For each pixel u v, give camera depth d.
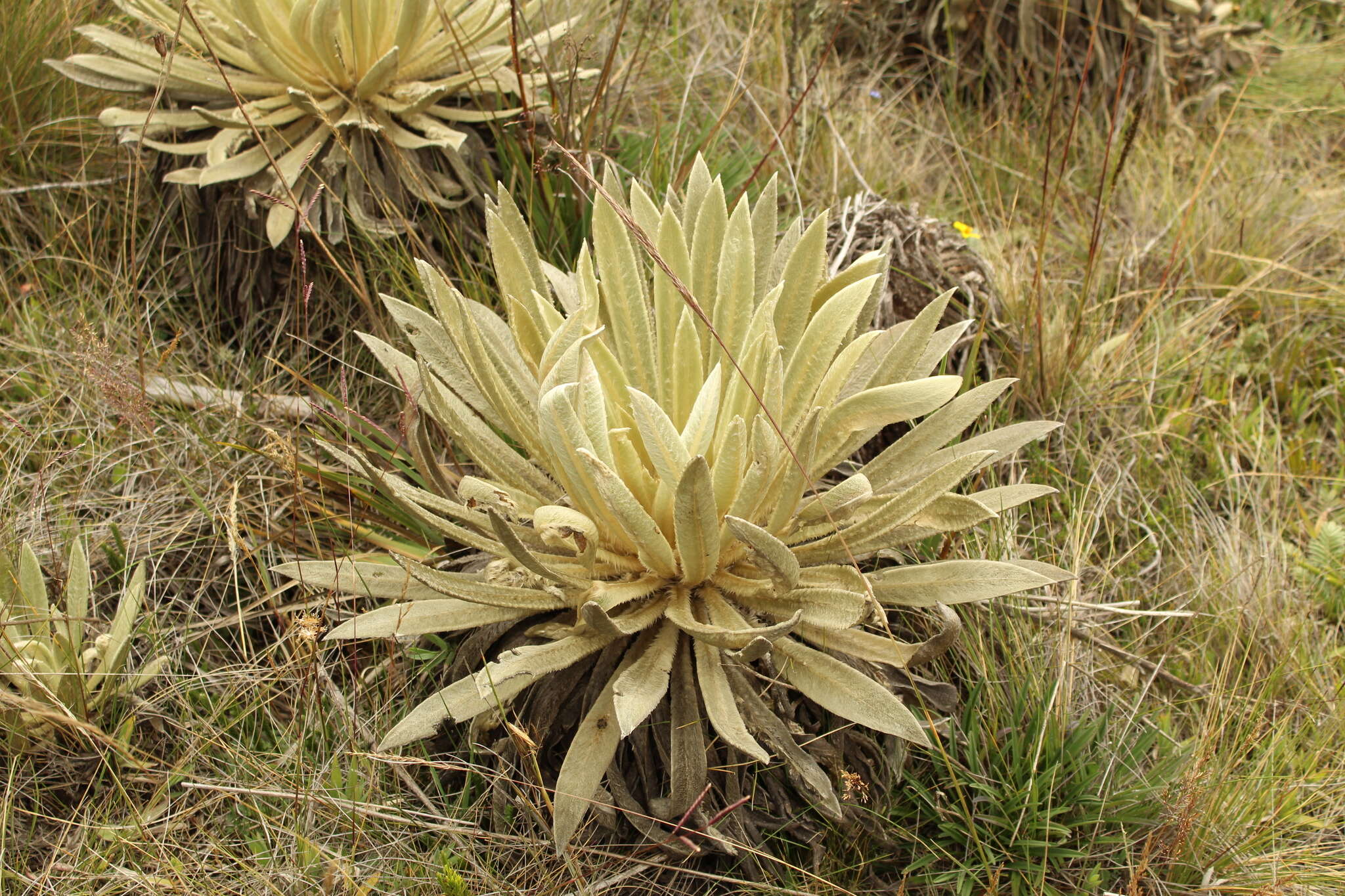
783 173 3.75
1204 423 3.20
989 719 2.22
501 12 3.05
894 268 3.00
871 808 2.06
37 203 3.13
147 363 2.81
